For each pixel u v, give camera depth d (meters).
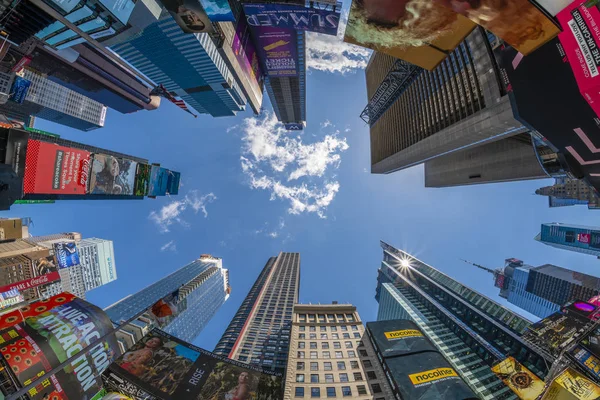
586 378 24.11
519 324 94.00
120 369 21.34
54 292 111.12
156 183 66.19
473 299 118.50
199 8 42.78
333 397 43.41
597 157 21.80
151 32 61.62
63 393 21.53
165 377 21.42
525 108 22.78
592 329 28.20
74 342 23.61
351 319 67.94
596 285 139.62
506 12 15.05
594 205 103.00
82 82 120.81
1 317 22.97
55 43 42.59
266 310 109.44
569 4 13.99
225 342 90.50
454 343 95.50
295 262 177.12
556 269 167.25
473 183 92.69
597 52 14.46
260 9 50.47
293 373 48.31
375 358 33.06
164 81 85.62
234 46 78.19
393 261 187.75
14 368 20.28
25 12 34.31
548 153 56.47
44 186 40.62
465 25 25.02
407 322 37.06
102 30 37.84
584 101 17.61
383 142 127.44
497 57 22.61
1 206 26.97
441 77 66.94
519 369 26.78
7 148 27.64
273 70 102.88
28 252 76.25
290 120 165.12
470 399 25.97
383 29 27.06
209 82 85.81
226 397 20.62
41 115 138.88
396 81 97.25
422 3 23.09
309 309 71.44
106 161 51.22
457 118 57.75
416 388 26.97
